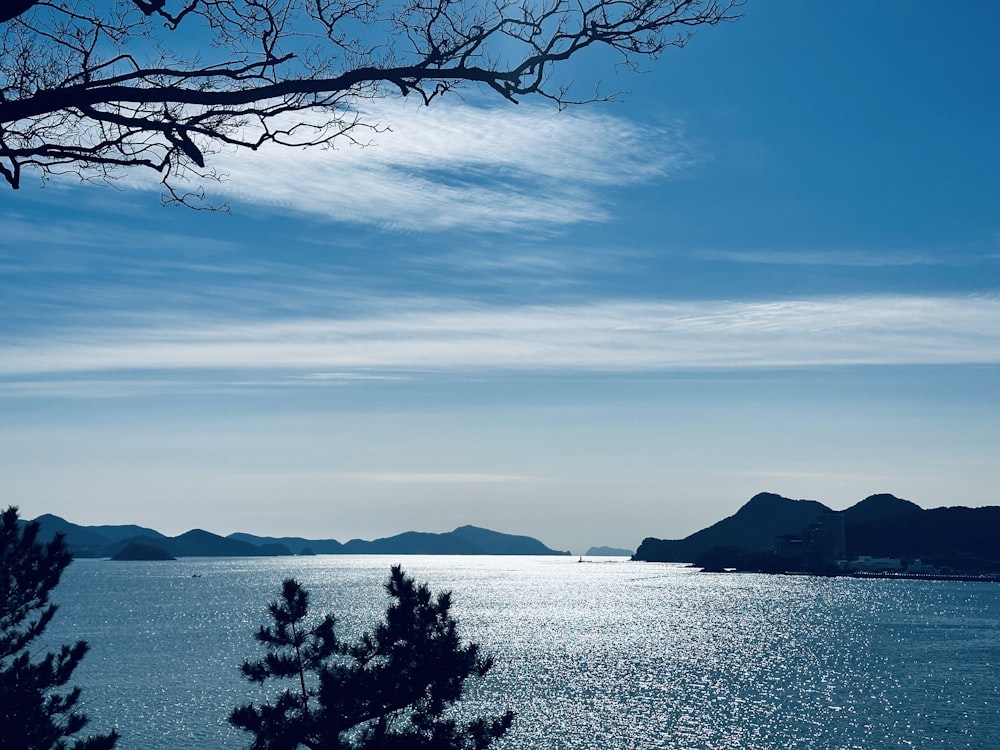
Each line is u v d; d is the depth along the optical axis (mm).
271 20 9188
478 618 192125
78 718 22203
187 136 9430
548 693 92375
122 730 72188
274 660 24312
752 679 104312
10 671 21484
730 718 80000
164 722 75125
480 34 9508
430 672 23906
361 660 24594
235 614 198375
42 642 134500
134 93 8766
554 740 71000
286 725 23906
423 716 24656
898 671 111750
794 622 186500
